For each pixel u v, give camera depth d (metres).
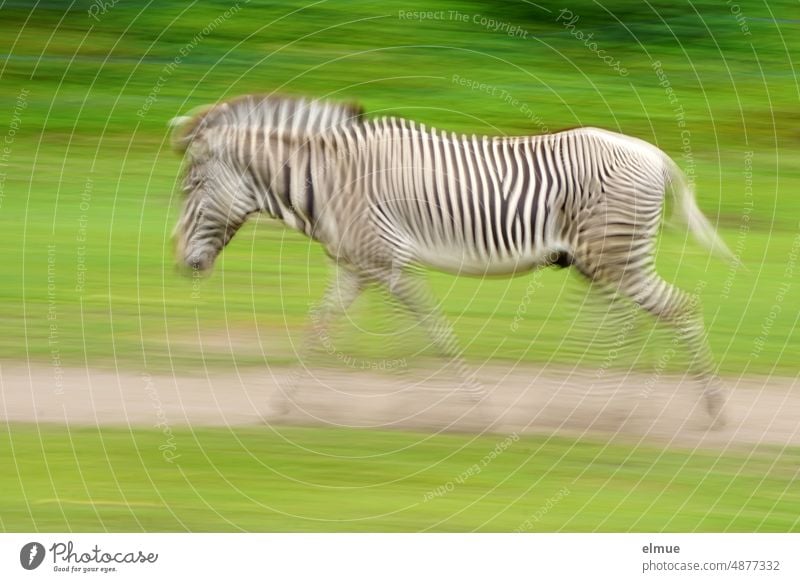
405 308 11.20
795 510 9.55
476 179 11.07
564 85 22.17
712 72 23.14
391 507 9.52
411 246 11.12
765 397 11.79
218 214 11.12
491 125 20.36
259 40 23.33
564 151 11.14
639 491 9.80
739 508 9.57
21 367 12.15
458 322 13.85
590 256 11.10
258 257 15.98
